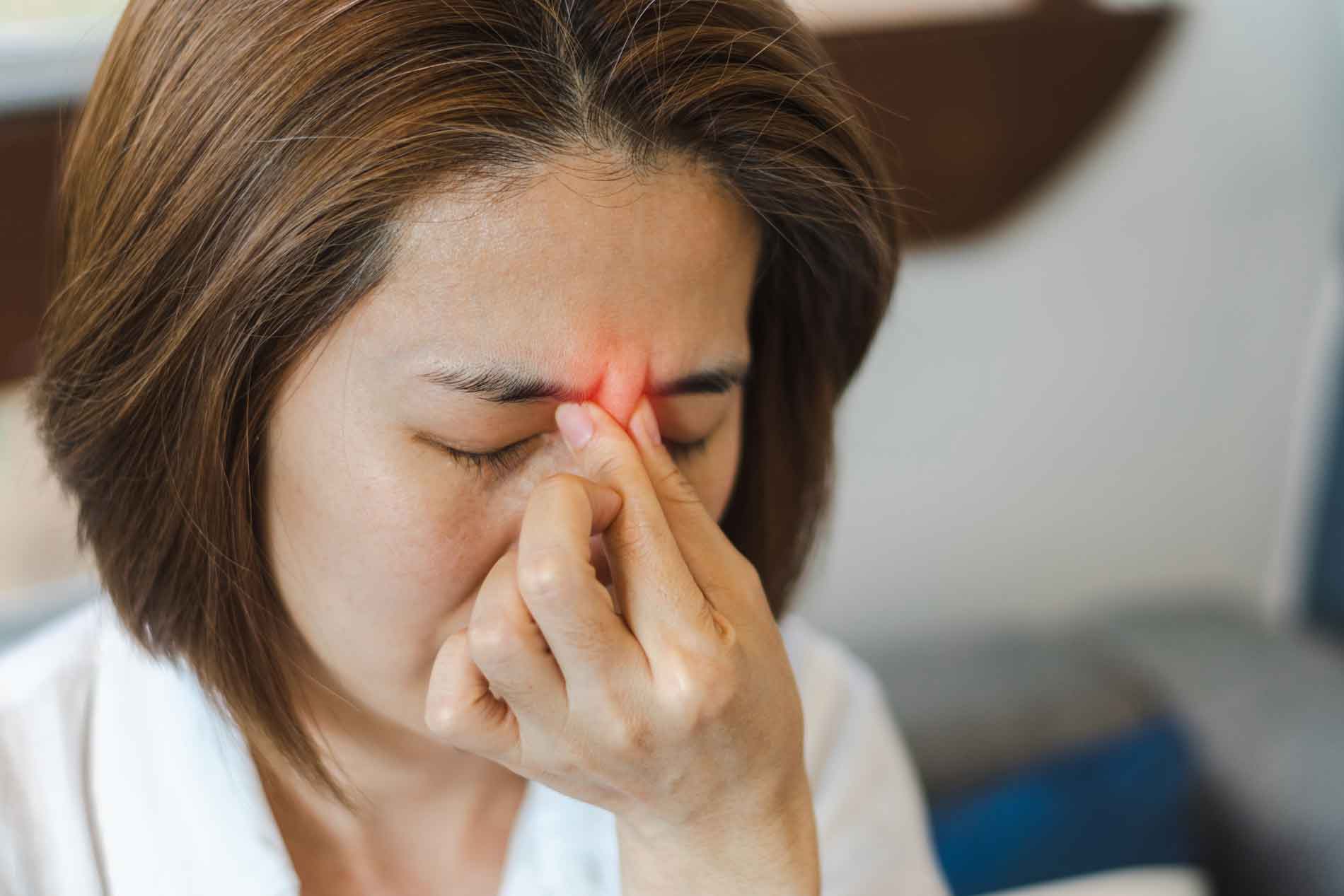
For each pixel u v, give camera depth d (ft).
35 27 3.49
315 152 1.61
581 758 1.80
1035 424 5.19
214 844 2.21
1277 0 4.66
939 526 5.23
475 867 2.49
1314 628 5.72
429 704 1.81
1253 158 4.98
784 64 1.80
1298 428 5.66
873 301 2.25
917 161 4.38
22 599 3.86
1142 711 4.43
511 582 1.72
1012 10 4.28
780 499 2.53
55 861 2.22
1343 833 4.03
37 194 3.46
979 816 4.02
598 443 1.74
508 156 1.62
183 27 1.70
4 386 3.71
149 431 1.88
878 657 4.70
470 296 1.65
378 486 1.75
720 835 1.92
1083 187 4.79
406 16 1.60
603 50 1.64
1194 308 5.23
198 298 1.73
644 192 1.68
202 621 2.04
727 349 1.88
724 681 1.75
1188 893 3.83
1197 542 5.73
